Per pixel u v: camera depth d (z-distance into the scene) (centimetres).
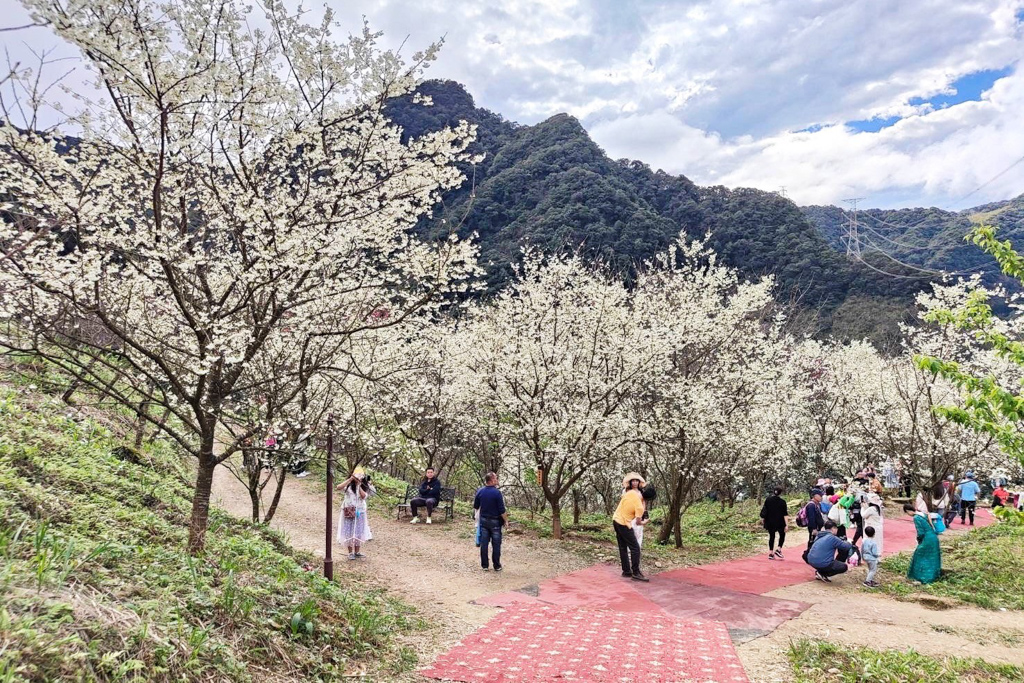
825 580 1060
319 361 670
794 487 2680
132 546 518
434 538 1288
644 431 1330
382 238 713
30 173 541
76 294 548
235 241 645
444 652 602
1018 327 1324
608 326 1392
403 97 688
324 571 794
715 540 1498
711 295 1585
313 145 651
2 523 459
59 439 823
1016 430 602
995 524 1448
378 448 980
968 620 834
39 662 289
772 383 1822
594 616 761
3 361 1073
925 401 1645
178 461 1239
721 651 631
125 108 545
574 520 1652
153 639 366
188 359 672
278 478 1013
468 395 1516
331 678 475
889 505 2044
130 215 585
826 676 571
